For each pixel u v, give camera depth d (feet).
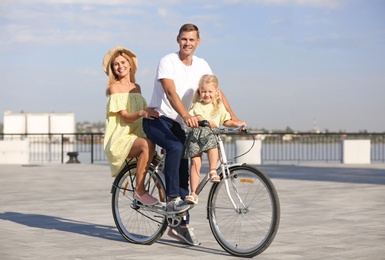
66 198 36.27
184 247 20.62
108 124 21.80
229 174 19.49
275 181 47.96
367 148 75.72
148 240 20.97
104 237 22.59
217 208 19.70
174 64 20.42
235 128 19.39
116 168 21.56
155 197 21.08
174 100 19.83
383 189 41.01
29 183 47.16
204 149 19.65
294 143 79.41
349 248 20.04
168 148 20.27
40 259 18.65
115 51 21.86
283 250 19.75
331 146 78.33
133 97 21.53
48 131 113.91
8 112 112.88
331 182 46.91
